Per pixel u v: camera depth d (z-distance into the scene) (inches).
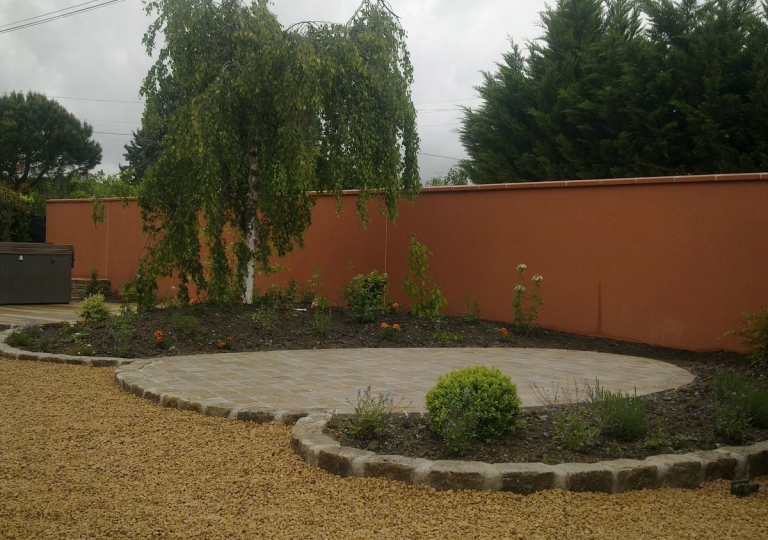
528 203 362.9
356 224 434.3
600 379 229.6
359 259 433.1
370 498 126.6
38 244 526.6
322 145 345.4
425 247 360.2
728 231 297.9
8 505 121.4
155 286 339.3
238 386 207.9
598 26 619.2
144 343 276.8
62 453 151.5
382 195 379.9
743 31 500.1
